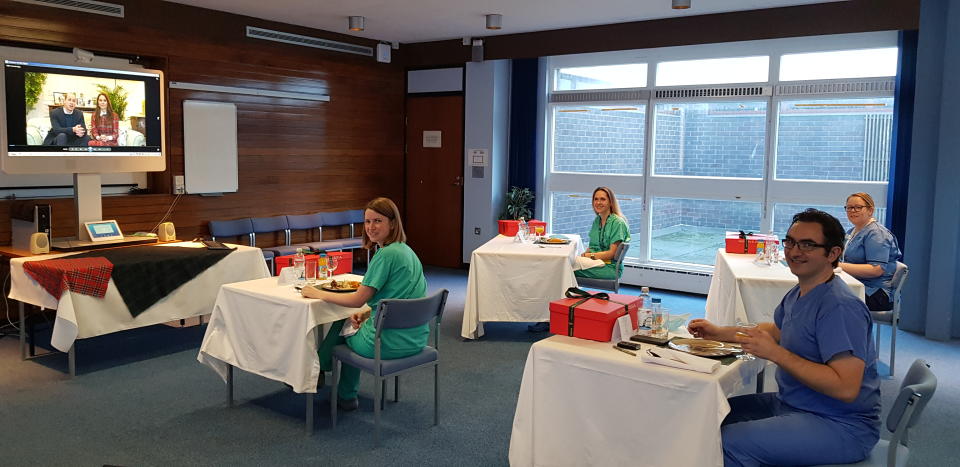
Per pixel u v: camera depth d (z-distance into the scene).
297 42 7.51
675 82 7.34
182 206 6.68
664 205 7.58
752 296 4.39
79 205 5.33
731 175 7.13
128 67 5.54
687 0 5.75
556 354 2.78
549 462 2.82
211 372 4.66
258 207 7.38
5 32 5.37
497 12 6.70
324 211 8.09
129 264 4.69
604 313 2.84
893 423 2.31
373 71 8.47
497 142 8.34
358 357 3.57
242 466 3.29
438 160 8.73
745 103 6.97
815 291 2.43
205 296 5.15
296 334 3.55
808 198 6.69
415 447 3.53
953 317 5.75
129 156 5.57
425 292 3.80
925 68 5.66
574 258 5.71
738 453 2.41
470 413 3.99
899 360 5.12
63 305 4.39
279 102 7.46
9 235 5.49
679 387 2.49
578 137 8.05
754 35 6.47
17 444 3.49
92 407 4.01
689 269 7.37
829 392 2.28
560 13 6.71
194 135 6.68
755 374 2.96
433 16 6.95
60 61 5.13
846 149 6.50
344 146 8.23
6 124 4.86
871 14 5.93
